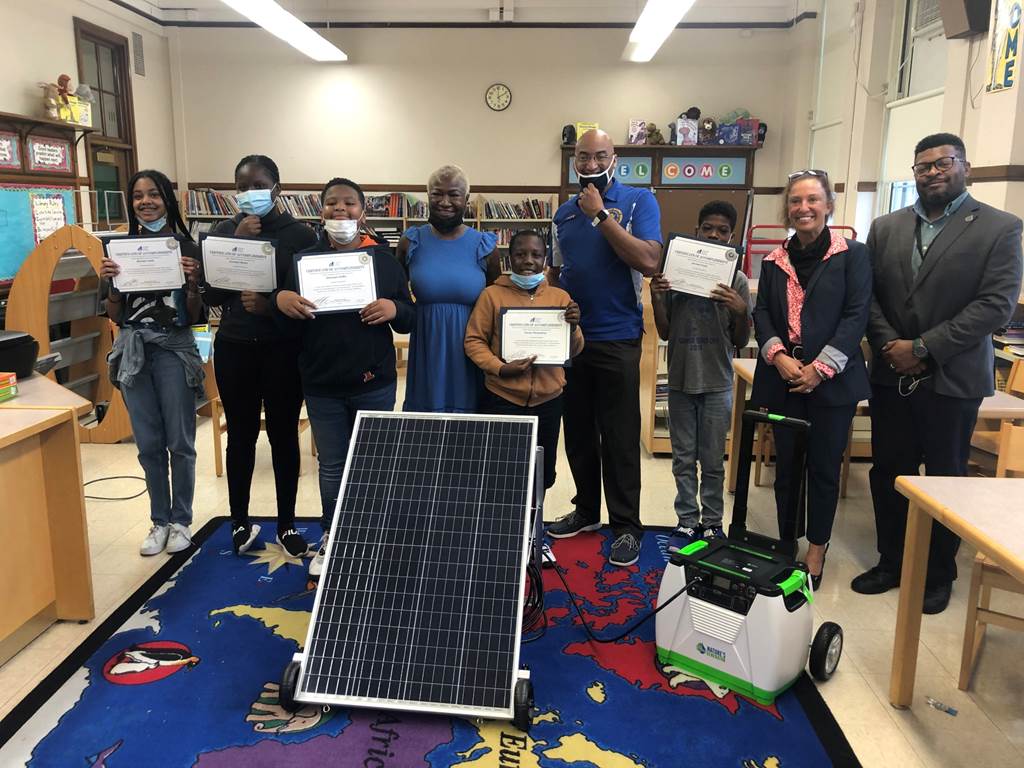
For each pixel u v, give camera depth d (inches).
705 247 105.3
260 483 147.6
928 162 94.0
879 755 72.3
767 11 326.6
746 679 79.3
